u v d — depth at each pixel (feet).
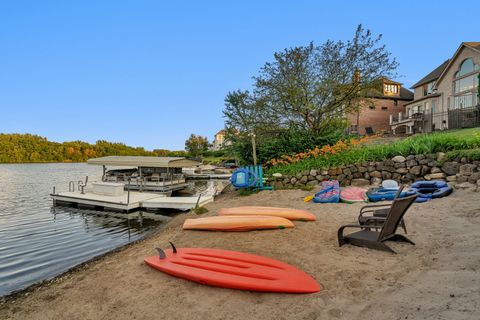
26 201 63.05
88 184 93.30
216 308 11.37
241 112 60.59
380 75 48.93
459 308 9.00
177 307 11.76
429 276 11.72
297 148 50.39
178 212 46.50
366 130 126.41
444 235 16.63
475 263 12.15
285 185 42.86
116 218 43.60
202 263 15.46
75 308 13.02
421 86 117.91
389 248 15.06
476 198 23.88
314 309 10.50
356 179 38.58
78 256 24.95
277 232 21.18
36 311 13.53
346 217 24.13
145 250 21.43
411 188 28.94
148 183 70.54
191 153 238.48
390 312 9.56
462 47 87.97
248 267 14.47
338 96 51.01
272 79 51.62
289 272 13.53
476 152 30.22
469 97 87.10
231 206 35.17
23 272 21.58
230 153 69.10
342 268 13.67
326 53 50.29
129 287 14.25
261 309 10.96
